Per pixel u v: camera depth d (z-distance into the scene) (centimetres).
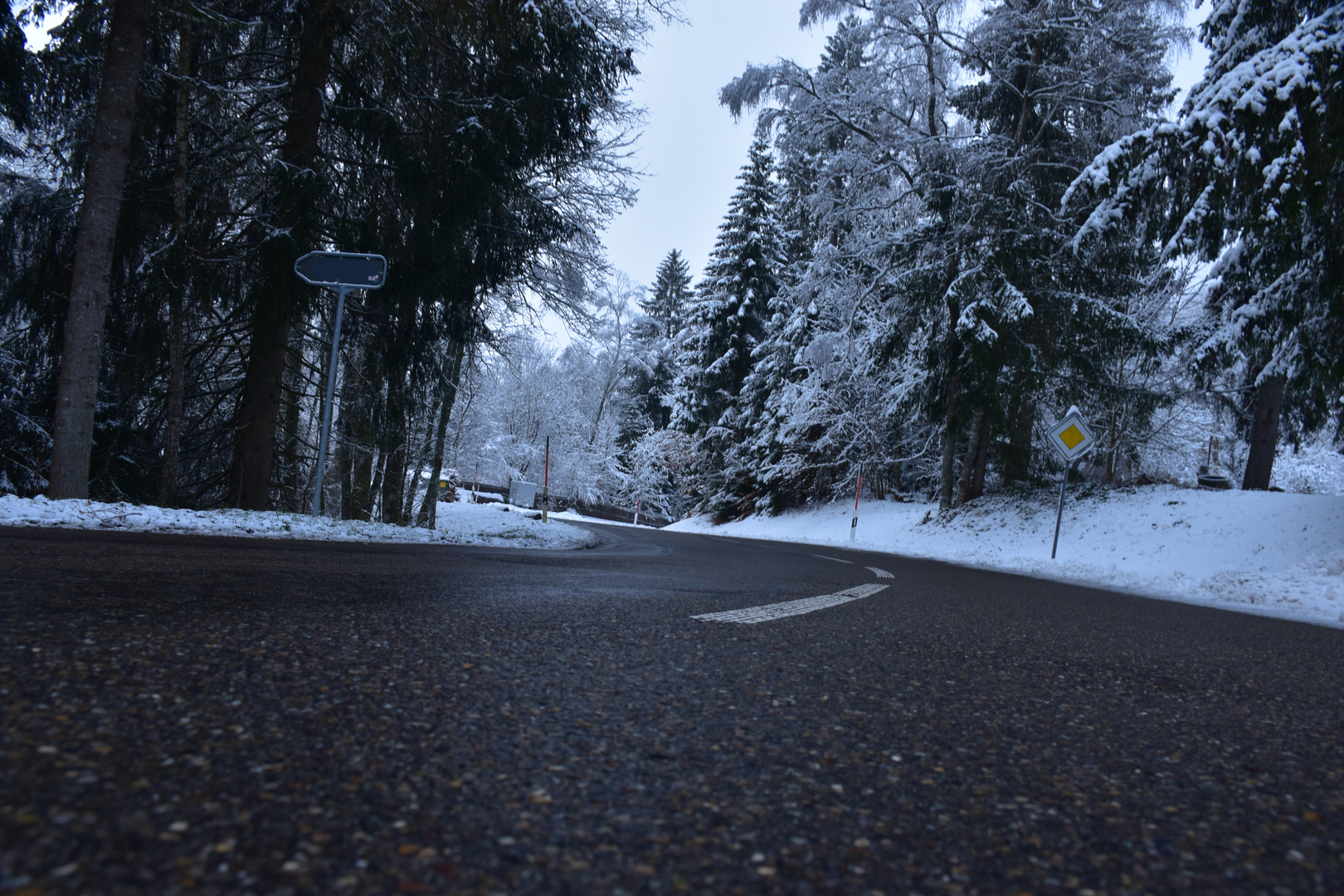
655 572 584
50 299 1152
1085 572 1166
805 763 122
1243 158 1060
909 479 2945
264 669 153
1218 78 1242
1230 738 164
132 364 1145
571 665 184
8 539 456
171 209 1089
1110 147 1276
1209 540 1378
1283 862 95
